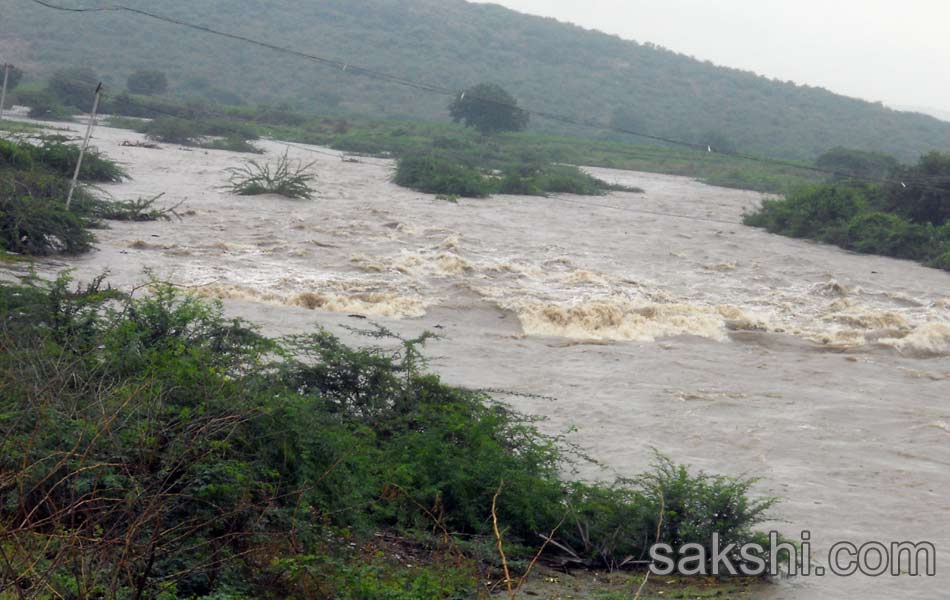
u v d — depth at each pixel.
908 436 13.87
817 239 35.94
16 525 5.66
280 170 36.25
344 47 120.69
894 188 38.72
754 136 108.44
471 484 9.11
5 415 6.30
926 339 20.52
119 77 98.81
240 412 7.23
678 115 117.50
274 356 13.13
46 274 18.95
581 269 26.34
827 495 11.11
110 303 12.36
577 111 114.50
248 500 6.66
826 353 19.75
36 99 60.53
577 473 10.66
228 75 107.19
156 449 6.48
